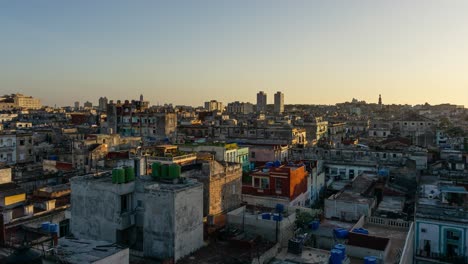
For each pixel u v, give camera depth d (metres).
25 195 46.78
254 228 36.50
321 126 137.25
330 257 29.41
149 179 33.97
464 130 147.88
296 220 40.53
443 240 41.38
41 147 99.00
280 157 80.75
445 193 49.28
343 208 46.72
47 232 30.25
